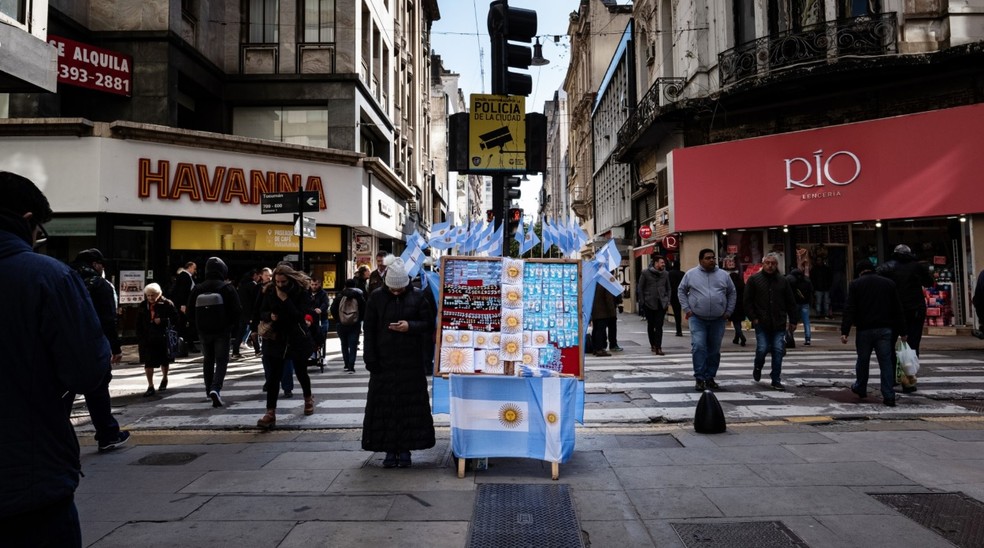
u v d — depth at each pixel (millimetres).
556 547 3092
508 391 4402
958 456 4547
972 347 11062
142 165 14188
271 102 18250
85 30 14766
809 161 14445
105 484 4215
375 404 4547
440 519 3486
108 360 1916
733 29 15711
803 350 11352
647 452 4809
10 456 1680
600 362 10039
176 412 6812
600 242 28125
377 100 21734
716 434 5359
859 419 5898
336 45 18281
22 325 1745
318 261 17734
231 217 15531
